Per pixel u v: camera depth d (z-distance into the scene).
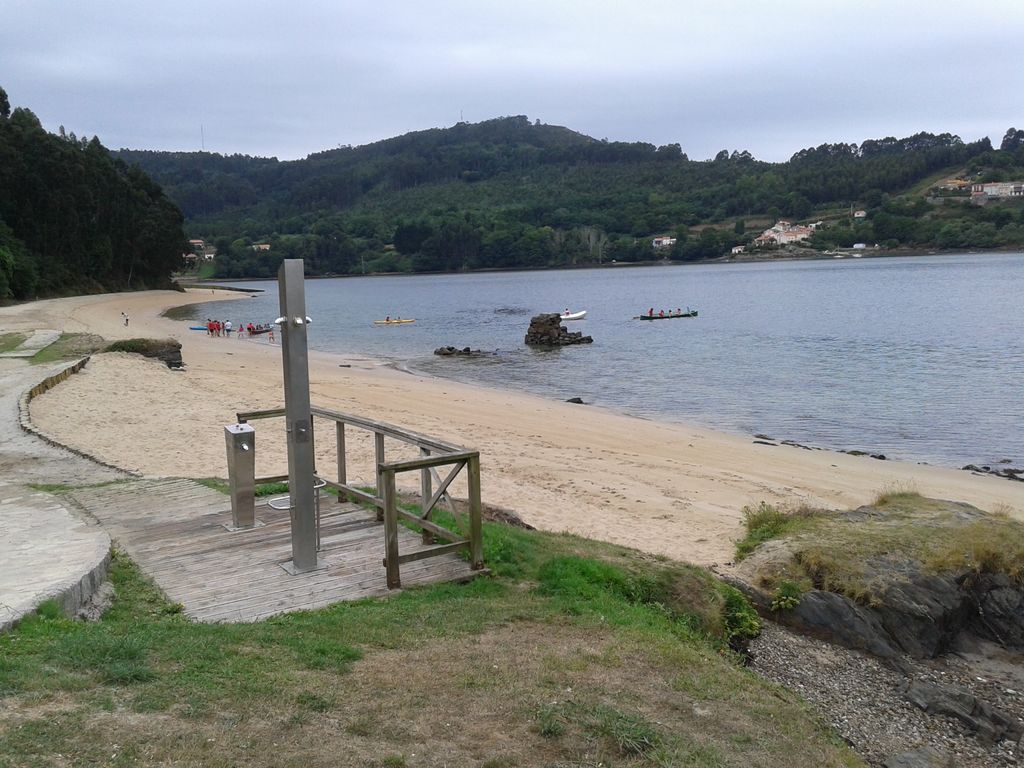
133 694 4.07
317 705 4.22
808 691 6.74
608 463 15.68
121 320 53.62
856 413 22.91
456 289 112.44
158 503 8.81
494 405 23.66
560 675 5.09
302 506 6.68
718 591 7.72
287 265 6.34
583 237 167.38
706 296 79.62
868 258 151.88
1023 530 9.09
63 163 76.62
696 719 4.88
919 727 6.47
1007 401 23.95
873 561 8.43
